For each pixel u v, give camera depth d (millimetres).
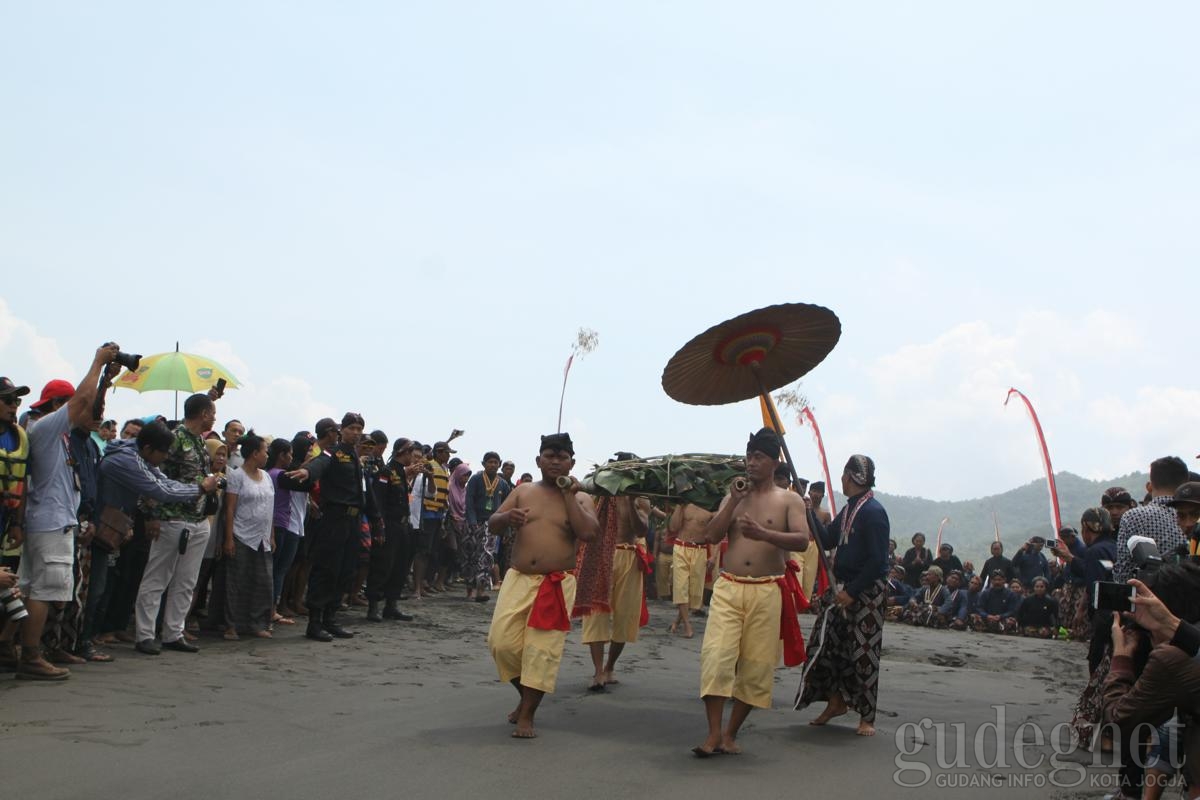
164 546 9016
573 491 6801
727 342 7215
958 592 17125
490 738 6488
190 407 9352
